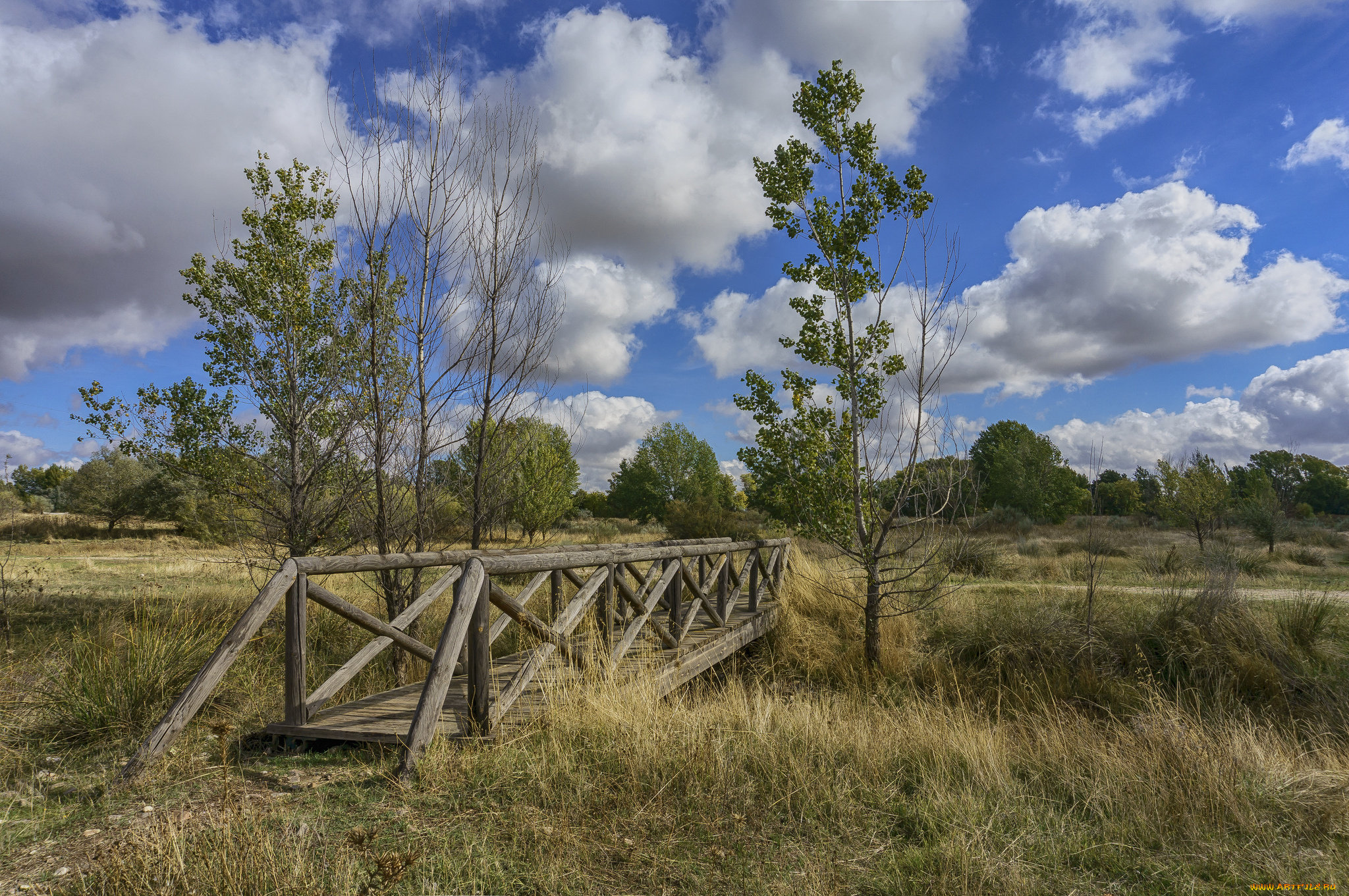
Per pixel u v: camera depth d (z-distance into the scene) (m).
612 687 4.69
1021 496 41.88
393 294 6.77
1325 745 5.87
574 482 36.12
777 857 2.97
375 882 2.38
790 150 8.74
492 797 3.29
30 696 4.63
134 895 2.23
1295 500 58.19
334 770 3.71
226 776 2.86
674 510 23.34
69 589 12.20
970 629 9.35
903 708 7.23
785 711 5.12
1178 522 22.17
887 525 8.42
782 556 11.27
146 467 33.09
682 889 2.65
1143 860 3.05
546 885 2.56
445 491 7.35
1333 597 11.24
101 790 3.33
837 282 8.72
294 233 7.58
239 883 2.27
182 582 13.34
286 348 7.50
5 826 2.91
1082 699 7.63
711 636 7.52
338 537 7.67
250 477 7.87
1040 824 3.41
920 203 8.33
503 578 9.80
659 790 3.37
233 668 5.68
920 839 3.24
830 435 9.08
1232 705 7.26
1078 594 10.95
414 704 4.69
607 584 5.48
